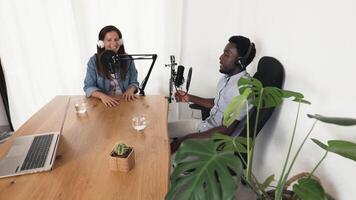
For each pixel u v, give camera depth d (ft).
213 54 7.80
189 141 2.73
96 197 2.63
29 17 7.51
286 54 4.28
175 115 8.64
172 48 7.95
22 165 3.13
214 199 2.14
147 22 7.68
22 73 8.16
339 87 3.00
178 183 2.31
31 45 7.84
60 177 2.96
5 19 7.48
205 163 2.41
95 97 5.80
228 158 2.45
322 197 2.63
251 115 4.29
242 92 3.07
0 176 2.94
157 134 4.01
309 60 3.60
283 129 4.49
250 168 3.35
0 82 8.25
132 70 6.53
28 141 3.70
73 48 7.93
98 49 5.98
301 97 3.03
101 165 3.19
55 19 7.57
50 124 4.41
